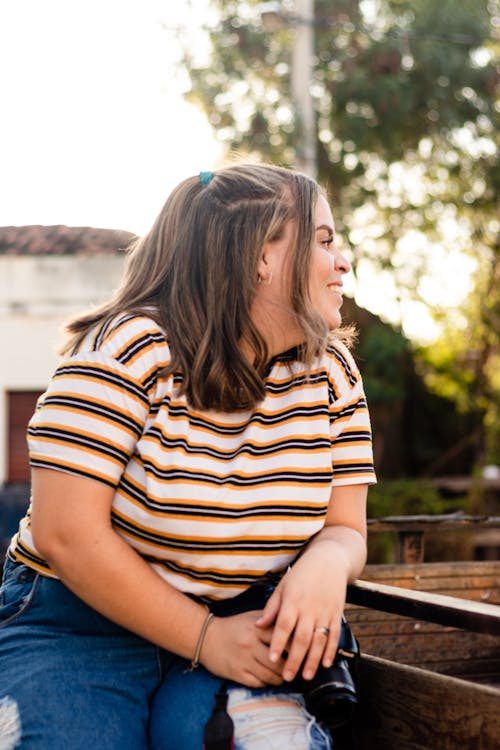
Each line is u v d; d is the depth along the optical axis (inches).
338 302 68.9
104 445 59.9
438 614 58.2
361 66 462.0
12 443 452.8
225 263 65.1
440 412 534.3
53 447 59.8
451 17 470.9
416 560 108.4
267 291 66.0
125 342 62.7
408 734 61.7
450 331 545.6
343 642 62.4
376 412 514.3
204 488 61.0
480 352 535.5
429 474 523.8
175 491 60.6
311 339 64.3
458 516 108.6
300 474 63.7
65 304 439.2
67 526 59.4
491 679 97.3
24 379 448.5
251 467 62.6
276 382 65.7
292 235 65.9
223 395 62.4
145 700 63.0
